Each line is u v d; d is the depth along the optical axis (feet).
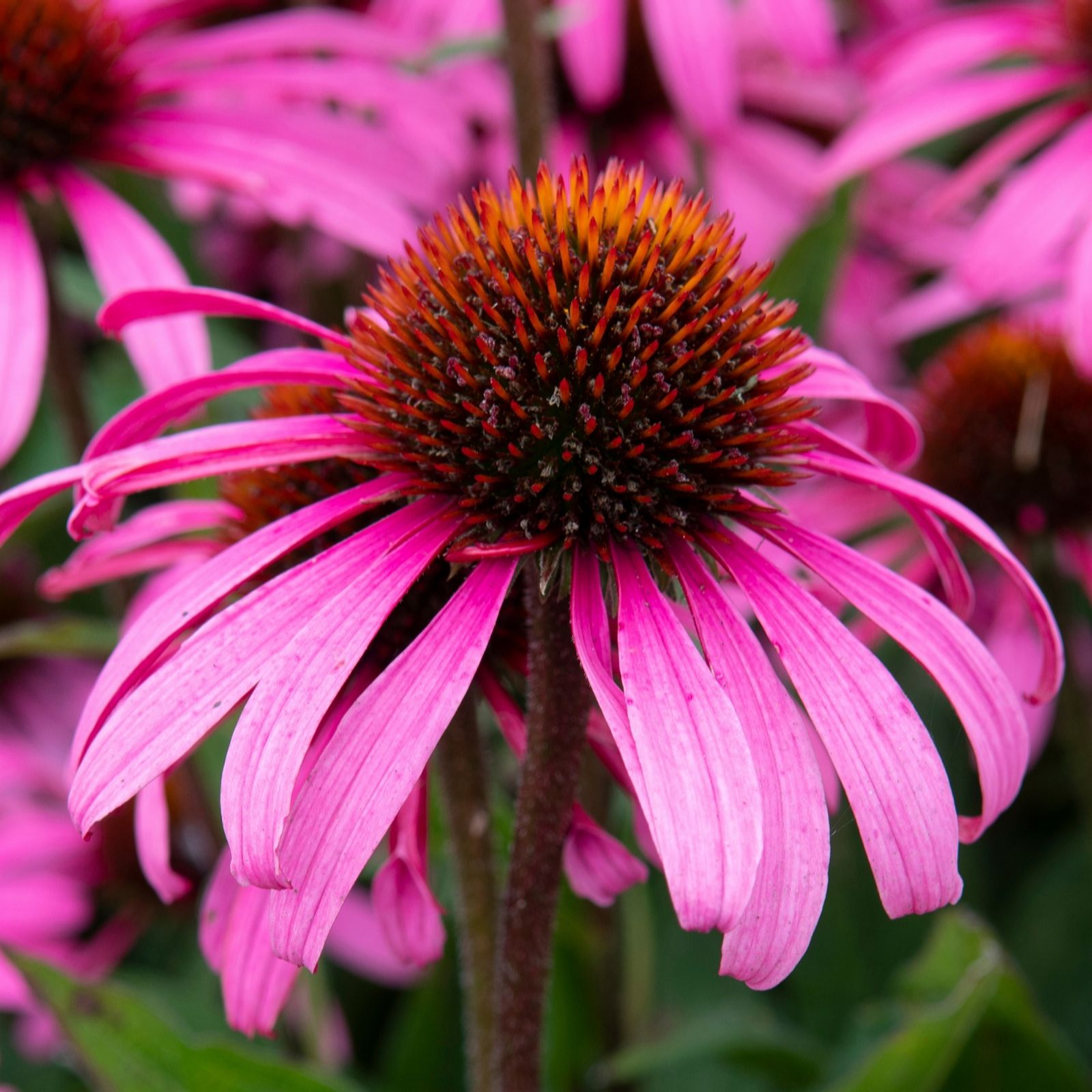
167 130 1.52
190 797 1.54
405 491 1.17
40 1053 1.68
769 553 1.31
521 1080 1.19
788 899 1.09
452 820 1.26
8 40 1.47
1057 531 1.65
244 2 1.72
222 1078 1.28
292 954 1.09
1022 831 1.89
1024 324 1.76
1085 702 1.53
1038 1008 1.69
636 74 1.97
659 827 1.08
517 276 1.19
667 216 1.21
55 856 1.86
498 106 1.83
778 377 1.20
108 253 1.46
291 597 1.14
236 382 1.22
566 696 1.16
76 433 1.52
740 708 1.12
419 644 1.12
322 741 1.19
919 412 1.75
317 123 1.53
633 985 1.50
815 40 1.86
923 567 1.67
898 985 1.45
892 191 2.13
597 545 1.16
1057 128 1.77
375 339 1.20
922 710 1.73
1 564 2.13
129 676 1.15
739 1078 1.66
